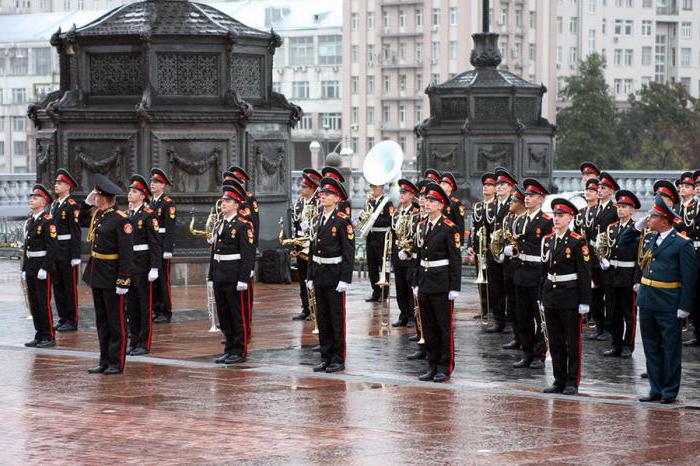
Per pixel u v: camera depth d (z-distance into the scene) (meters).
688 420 16.33
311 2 124.00
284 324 25.95
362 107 119.06
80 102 32.81
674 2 139.38
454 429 15.62
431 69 114.44
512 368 20.98
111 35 32.31
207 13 33.16
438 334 19.66
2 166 122.00
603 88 108.12
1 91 121.25
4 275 36.41
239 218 21.27
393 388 18.73
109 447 14.63
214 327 24.98
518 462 13.80
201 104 32.56
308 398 17.81
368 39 118.12
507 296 22.94
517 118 41.34
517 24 113.62
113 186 20.14
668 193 21.25
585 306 18.59
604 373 20.67
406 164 110.19
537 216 21.27
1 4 132.38
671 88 111.31
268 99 33.91
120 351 20.11
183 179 32.38
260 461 13.88
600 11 131.62
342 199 20.61
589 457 14.05
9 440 15.08
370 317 26.98
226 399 17.75
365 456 14.10
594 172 24.19
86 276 20.02
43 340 23.11
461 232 25.47
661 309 17.88
